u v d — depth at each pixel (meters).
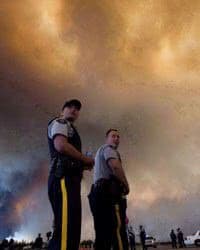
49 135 2.62
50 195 2.43
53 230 2.33
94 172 3.64
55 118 2.73
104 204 3.44
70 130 2.57
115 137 3.87
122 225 3.42
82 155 2.47
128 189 3.58
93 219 3.51
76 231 2.26
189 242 26.42
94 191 3.53
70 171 2.40
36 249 22.50
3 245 23.64
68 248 2.19
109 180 3.50
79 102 2.79
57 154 2.47
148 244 28.86
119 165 3.51
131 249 15.11
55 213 2.34
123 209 3.49
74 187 2.37
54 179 2.40
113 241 3.37
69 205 2.28
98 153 3.71
